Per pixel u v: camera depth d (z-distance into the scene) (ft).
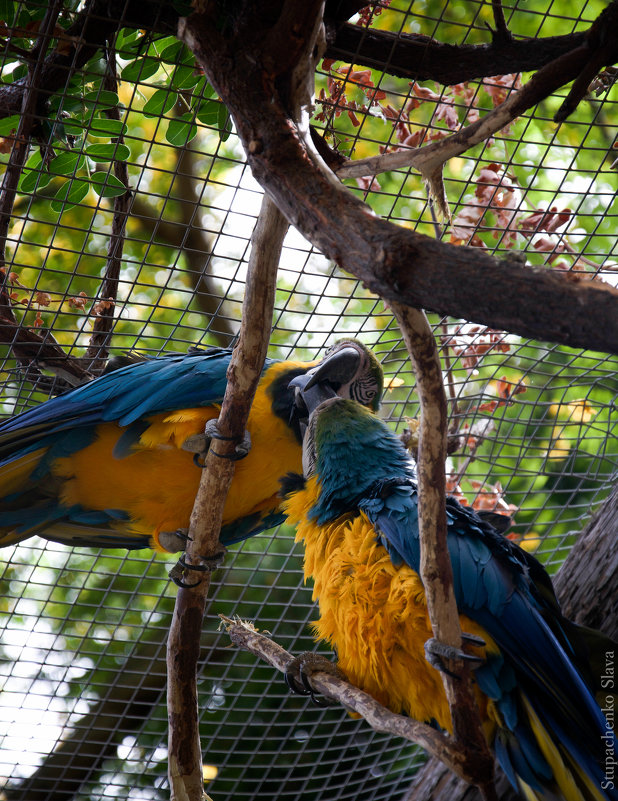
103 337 14.51
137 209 22.76
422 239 6.57
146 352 16.98
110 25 11.30
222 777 17.46
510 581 10.19
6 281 13.69
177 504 13.01
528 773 9.98
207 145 22.44
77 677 19.20
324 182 7.41
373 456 11.58
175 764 11.68
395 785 17.42
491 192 13.98
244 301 9.37
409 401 16.78
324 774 18.20
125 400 12.53
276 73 8.09
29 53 11.60
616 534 13.76
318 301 14.32
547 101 18.08
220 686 18.37
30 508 13.88
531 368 16.33
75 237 22.18
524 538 17.54
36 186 12.66
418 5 18.37
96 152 12.39
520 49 12.00
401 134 13.47
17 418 13.35
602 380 18.26
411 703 10.55
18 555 20.25
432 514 7.79
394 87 16.17
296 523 12.62
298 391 12.66
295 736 17.93
